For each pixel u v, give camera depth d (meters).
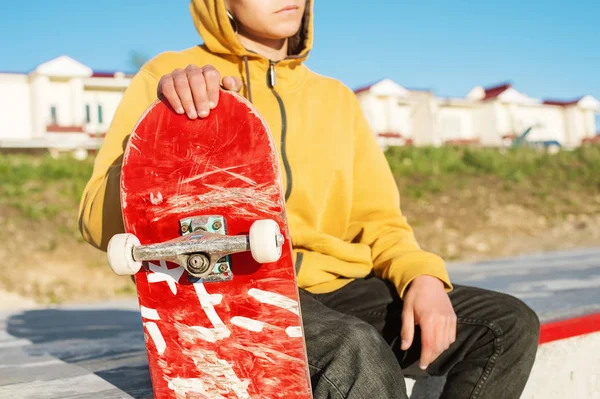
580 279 4.62
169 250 1.02
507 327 1.33
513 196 13.55
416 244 1.57
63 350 2.28
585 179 15.21
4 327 3.31
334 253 1.47
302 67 1.63
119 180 1.19
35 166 11.60
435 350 1.31
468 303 1.39
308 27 1.64
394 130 32.09
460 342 1.37
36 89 26.08
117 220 1.23
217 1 1.44
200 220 1.11
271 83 1.52
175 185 1.13
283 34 1.51
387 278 1.48
